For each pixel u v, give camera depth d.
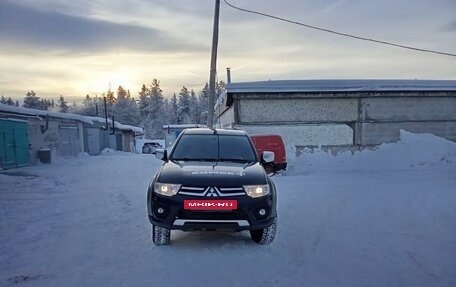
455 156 18.39
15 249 5.35
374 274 4.38
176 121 115.62
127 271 4.45
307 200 9.27
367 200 9.27
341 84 18.91
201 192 5.02
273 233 5.44
